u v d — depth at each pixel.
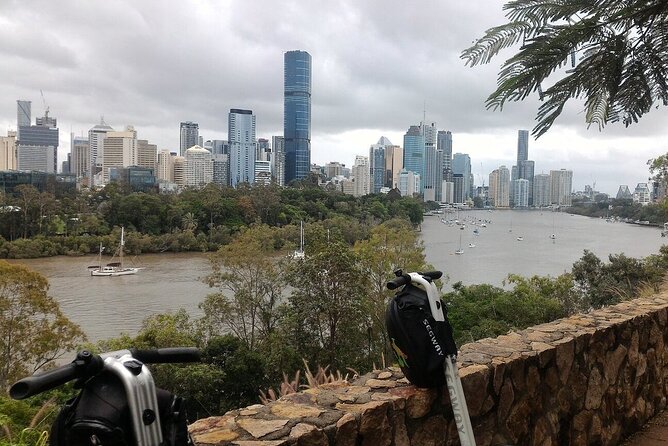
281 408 1.91
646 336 3.50
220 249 29.33
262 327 28.75
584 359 2.85
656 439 3.20
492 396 2.26
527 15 1.68
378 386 2.12
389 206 91.62
